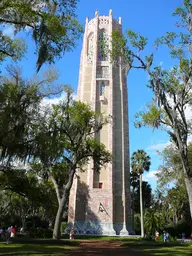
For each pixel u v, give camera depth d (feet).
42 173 108.99
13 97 71.92
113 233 157.79
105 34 207.00
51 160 77.77
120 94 193.77
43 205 120.47
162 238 136.05
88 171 172.45
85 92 195.11
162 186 140.87
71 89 119.44
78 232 160.35
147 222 191.21
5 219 195.42
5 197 176.24
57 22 51.96
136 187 243.19
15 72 79.61
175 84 77.87
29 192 111.86
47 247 84.17
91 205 164.96
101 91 192.54
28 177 111.55
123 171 175.52
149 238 133.69
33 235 128.47
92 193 167.12
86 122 119.44
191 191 73.31
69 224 165.37
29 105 77.00
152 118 78.79
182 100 77.61
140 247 93.25
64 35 52.95
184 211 195.52
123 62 82.84
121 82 196.95
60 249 80.12
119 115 188.44
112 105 187.01
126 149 181.47
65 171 120.06
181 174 114.42
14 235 120.47
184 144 76.74
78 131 117.29
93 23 214.28
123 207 167.94
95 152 122.11
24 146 72.43
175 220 226.17
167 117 83.46
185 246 96.17
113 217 163.63
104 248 88.63
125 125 187.11
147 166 185.57
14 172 104.78
